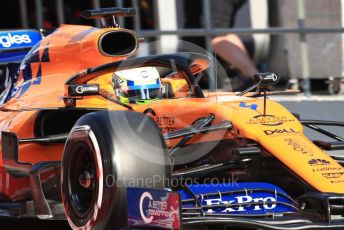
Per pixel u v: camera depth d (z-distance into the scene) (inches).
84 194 751.7
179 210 661.9
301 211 747.4
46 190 845.8
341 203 732.0
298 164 765.9
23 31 1082.1
